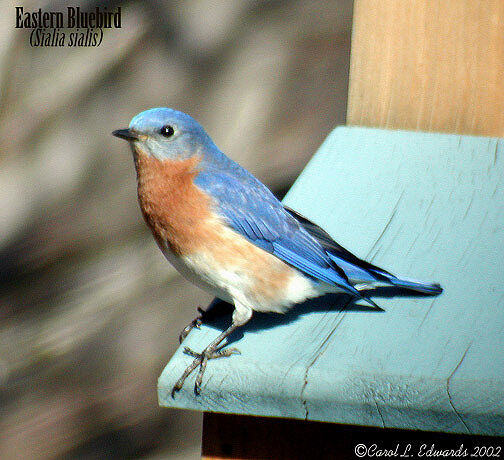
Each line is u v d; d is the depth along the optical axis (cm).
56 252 1597
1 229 1597
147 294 1569
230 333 670
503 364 593
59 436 1492
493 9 990
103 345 1544
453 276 727
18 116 1619
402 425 590
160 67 1653
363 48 1026
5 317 1563
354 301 704
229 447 662
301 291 724
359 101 1037
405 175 895
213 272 730
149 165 767
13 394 1516
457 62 1005
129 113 1628
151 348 1539
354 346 628
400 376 582
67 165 1627
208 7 1691
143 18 1661
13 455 1483
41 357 1534
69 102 1631
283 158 1609
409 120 1026
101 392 1522
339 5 1708
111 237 1608
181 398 626
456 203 838
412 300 694
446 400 576
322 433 655
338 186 880
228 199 740
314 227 751
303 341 645
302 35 1689
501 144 961
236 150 1612
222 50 1673
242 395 613
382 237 790
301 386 598
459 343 625
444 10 1000
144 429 1516
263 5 1702
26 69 1625
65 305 1570
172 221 743
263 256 723
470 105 1009
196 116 1634
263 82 1661
